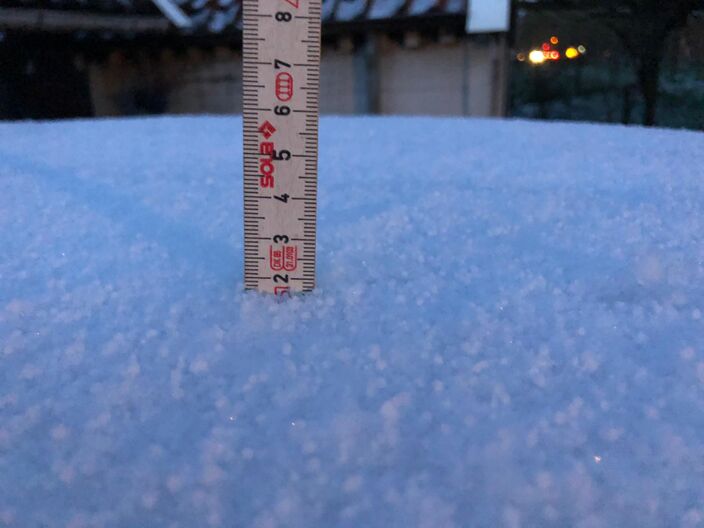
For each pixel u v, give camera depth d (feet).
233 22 2.63
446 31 2.52
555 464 0.26
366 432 0.28
